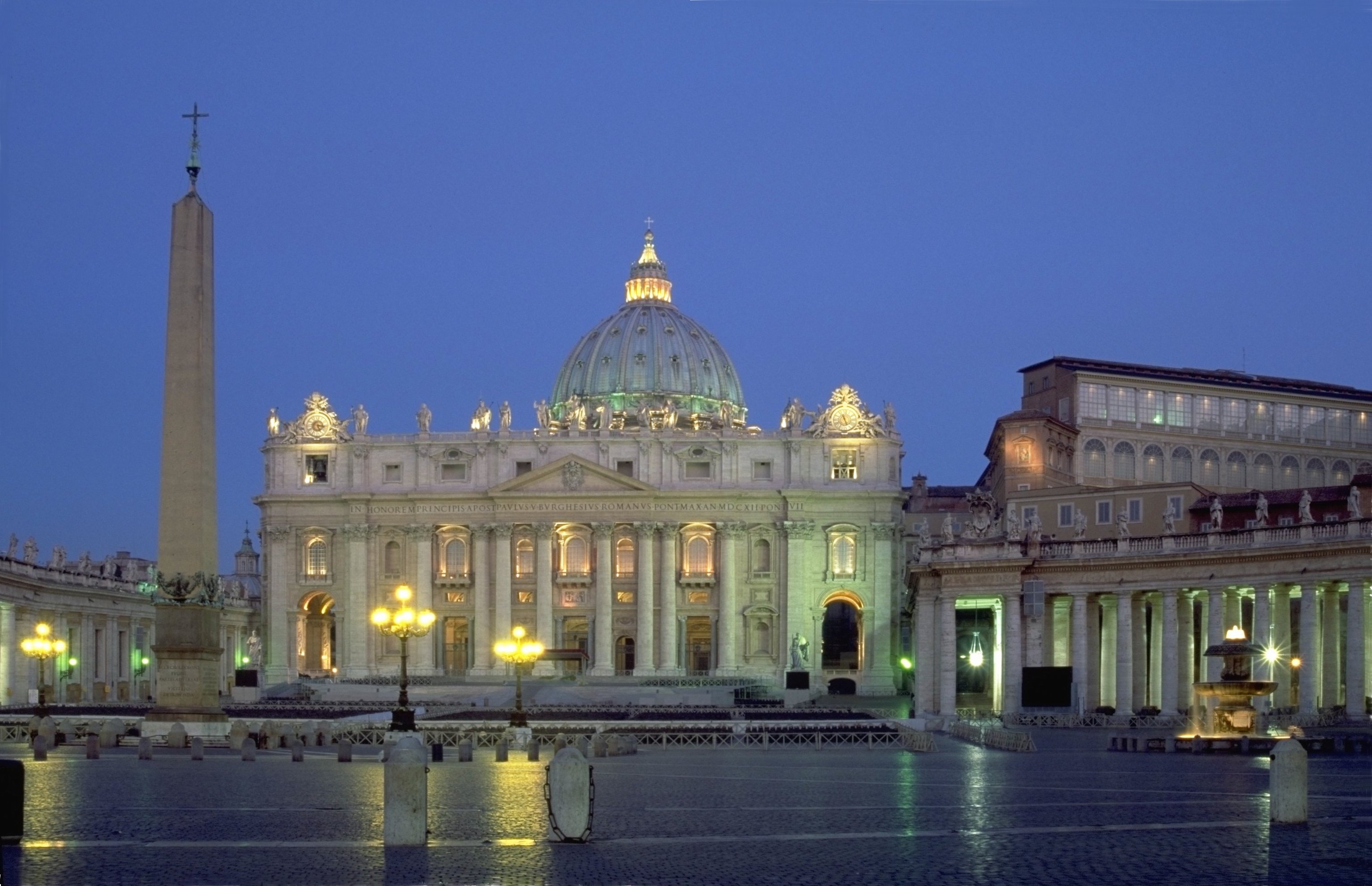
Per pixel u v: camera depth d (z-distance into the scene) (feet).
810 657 526.57
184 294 183.52
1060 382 474.08
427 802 102.78
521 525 536.83
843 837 91.91
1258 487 488.02
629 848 86.58
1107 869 78.64
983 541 295.28
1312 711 245.86
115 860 81.25
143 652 472.85
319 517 543.80
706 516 531.09
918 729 249.34
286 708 356.59
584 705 413.59
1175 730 257.34
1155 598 301.63
